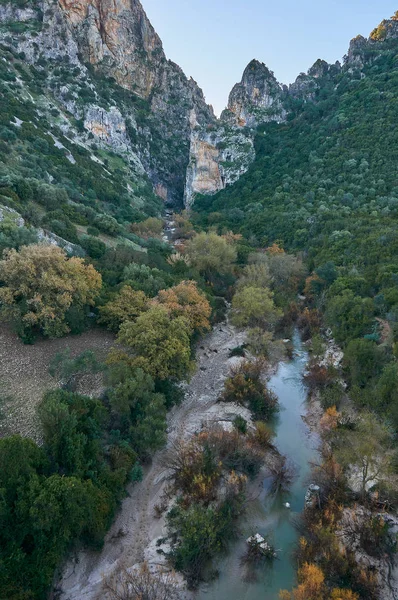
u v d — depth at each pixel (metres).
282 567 21.16
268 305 48.47
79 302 37.94
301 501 25.30
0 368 30.47
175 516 23.14
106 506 21.28
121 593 18.97
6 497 18.36
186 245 70.50
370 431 25.56
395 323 38.84
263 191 100.19
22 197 55.59
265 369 40.59
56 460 21.98
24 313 33.84
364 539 21.48
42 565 17.84
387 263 51.28
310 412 34.66
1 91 93.00
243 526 23.44
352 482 25.50
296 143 108.75
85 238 54.56
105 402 28.45
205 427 30.50
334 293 51.28
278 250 70.00
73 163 89.12
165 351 31.75
